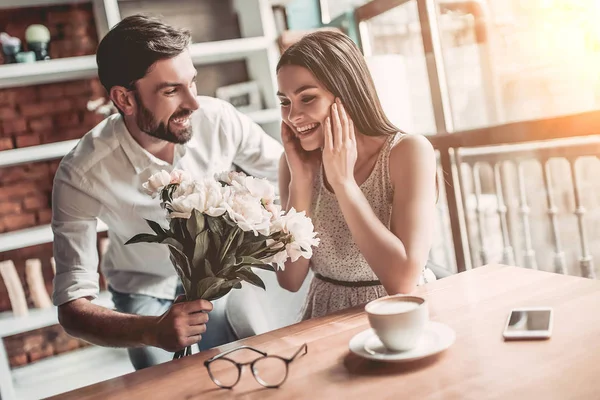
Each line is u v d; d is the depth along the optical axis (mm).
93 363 3160
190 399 872
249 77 3357
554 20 2445
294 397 816
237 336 1712
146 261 1919
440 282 1252
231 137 1974
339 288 1486
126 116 1698
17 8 3113
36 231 2918
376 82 2445
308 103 1410
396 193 1391
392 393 778
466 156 2693
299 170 1516
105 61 1592
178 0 3213
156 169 1769
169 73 1558
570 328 885
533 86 2611
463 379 783
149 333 1213
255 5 3139
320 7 3340
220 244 1073
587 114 1705
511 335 881
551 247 2850
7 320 2875
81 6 3207
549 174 2371
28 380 3016
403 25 3156
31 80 3080
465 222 2486
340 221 1474
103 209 1749
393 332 856
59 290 1602
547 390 719
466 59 2936
